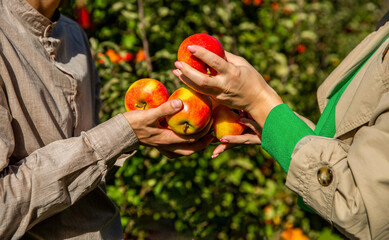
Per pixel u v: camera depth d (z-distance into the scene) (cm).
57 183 100
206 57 99
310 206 98
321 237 306
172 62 263
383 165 85
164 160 249
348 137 102
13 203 95
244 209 276
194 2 271
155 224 272
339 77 115
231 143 132
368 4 423
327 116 120
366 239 89
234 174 266
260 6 309
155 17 262
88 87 137
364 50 108
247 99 107
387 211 84
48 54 119
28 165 99
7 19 110
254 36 296
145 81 124
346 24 412
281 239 300
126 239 261
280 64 298
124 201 249
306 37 317
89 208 128
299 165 97
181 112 112
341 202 92
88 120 135
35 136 107
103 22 259
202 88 107
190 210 263
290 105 287
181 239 268
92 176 106
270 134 107
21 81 105
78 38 145
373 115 90
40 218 101
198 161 254
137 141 113
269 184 280
